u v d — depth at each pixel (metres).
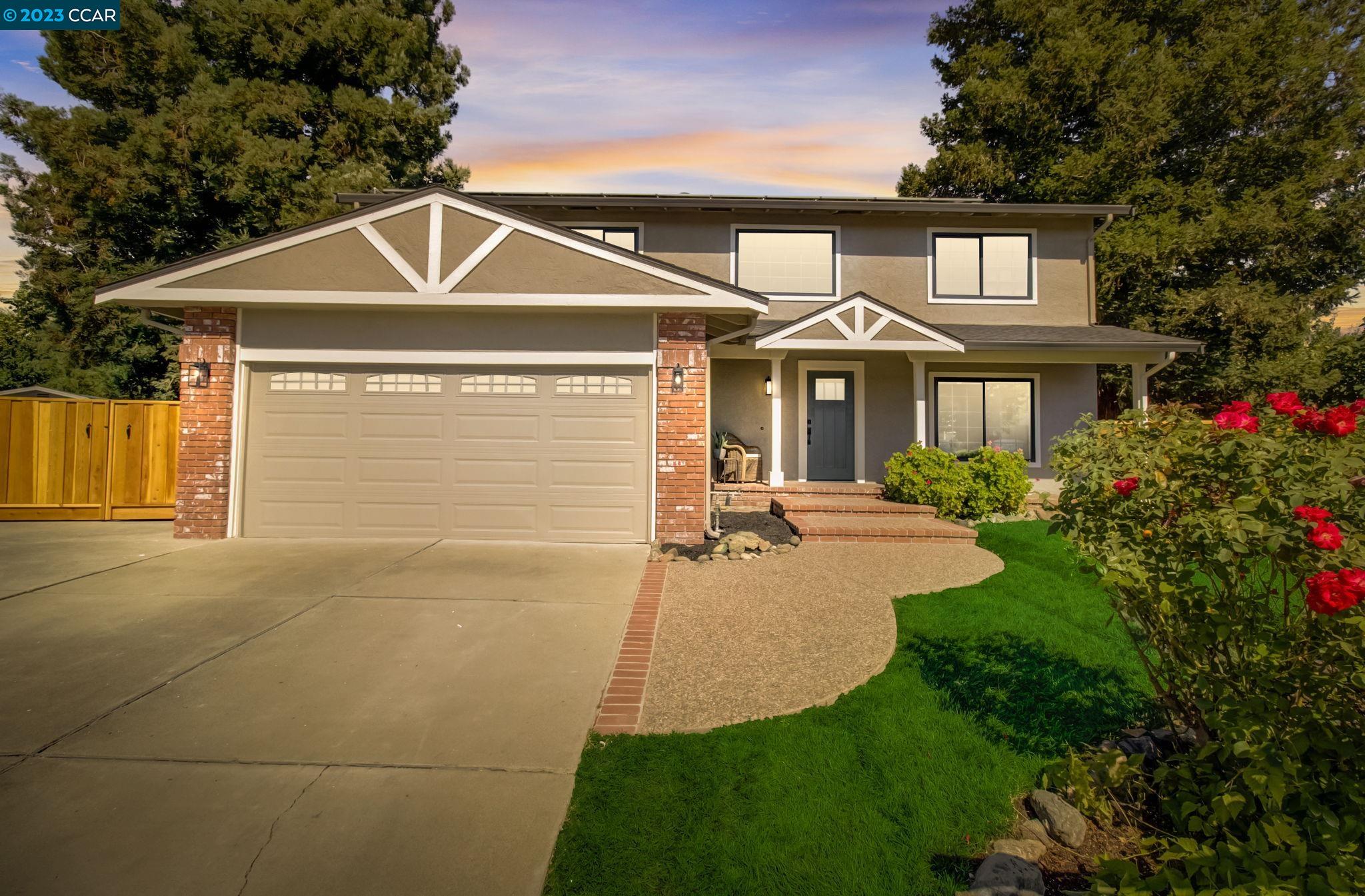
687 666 4.89
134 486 10.68
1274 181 20.06
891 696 4.41
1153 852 3.03
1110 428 3.57
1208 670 3.03
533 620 5.79
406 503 8.89
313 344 8.88
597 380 8.92
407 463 8.90
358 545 8.56
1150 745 3.76
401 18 25.25
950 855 2.97
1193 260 19.17
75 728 3.87
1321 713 2.54
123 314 21.80
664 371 8.80
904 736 3.89
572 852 2.94
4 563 7.52
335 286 8.58
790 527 10.06
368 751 3.69
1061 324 14.52
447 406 8.90
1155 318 19.05
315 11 22.59
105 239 22.14
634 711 4.19
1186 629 3.07
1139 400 13.10
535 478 8.87
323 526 8.89
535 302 8.55
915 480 11.20
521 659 4.96
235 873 2.77
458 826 3.09
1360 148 19.78
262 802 3.23
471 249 8.59
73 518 10.54
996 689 4.53
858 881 2.80
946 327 13.94
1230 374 18.83
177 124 20.50
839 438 14.02
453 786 3.39
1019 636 5.54
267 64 22.97
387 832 3.04
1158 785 3.44
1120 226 18.91
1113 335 13.21
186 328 8.84
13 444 10.37
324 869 2.81
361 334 8.88
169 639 5.23
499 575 7.17
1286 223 18.45
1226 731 2.65
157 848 2.91
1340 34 20.31
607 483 8.86
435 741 3.81
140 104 23.11
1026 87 21.80
